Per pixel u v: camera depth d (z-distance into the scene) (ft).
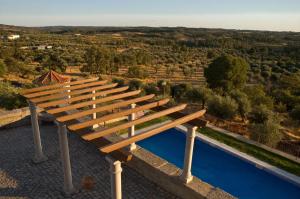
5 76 162.81
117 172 25.07
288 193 41.09
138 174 38.88
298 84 120.16
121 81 112.78
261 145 50.98
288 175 41.55
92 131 26.61
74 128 26.86
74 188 34.40
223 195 31.55
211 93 86.07
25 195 33.24
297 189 40.47
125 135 52.75
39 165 40.09
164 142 58.34
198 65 238.27
